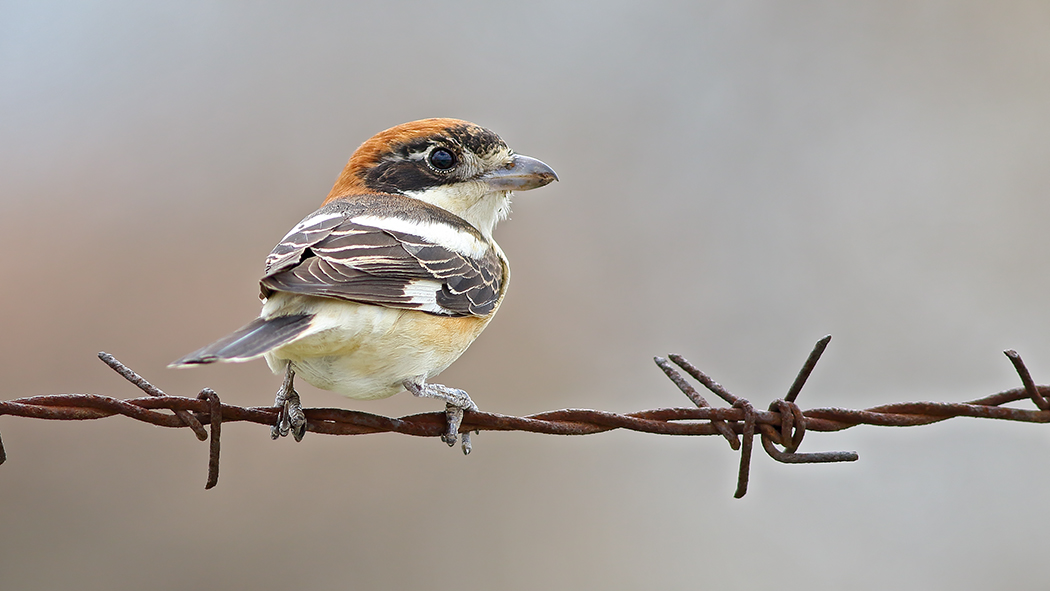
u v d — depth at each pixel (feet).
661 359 24.49
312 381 24.99
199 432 22.08
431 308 25.44
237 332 21.44
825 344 22.81
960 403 24.44
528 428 24.31
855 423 24.03
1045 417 24.50
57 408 20.92
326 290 22.31
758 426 23.70
